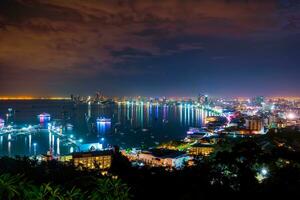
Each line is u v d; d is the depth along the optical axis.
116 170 22.89
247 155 25.14
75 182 16.55
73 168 32.16
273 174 23.86
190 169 22.31
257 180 22.58
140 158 68.00
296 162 24.94
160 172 21.80
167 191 19.52
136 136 142.50
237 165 24.00
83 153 62.34
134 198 18.83
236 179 22.69
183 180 20.80
